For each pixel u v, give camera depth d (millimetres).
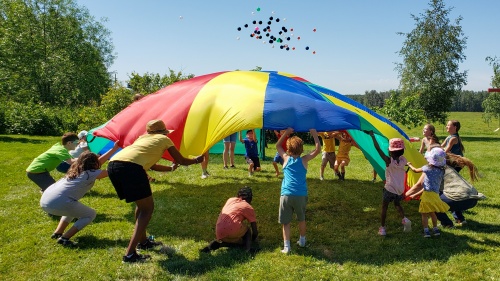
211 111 6293
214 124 6090
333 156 9008
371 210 6695
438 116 30984
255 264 4438
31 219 5945
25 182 8266
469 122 53062
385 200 5496
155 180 8812
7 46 23016
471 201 5609
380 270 4336
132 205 6793
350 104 7664
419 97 30297
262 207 6805
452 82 30188
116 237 5289
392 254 4793
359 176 9664
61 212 4918
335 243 5195
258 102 6105
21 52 27188
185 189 8023
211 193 7695
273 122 5793
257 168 9641
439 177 5258
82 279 4121
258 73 7668
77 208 4965
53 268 4355
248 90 6461
